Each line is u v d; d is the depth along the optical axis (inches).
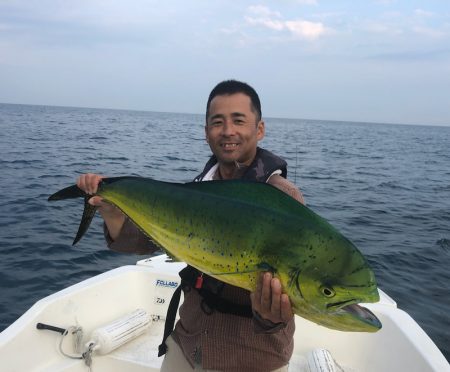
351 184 729.0
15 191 472.7
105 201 83.4
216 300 80.7
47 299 135.6
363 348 136.3
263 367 81.0
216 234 68.4
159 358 135.6
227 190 70.6
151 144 1349.7
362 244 355.3
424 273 292.2
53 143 1119.6
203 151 1197.1
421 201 600.4
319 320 62.2
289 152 1347.2
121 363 133.3
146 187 77.5
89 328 143.3
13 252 289.6
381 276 283.1
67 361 130.1
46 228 344.8
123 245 92.2
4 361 115.2
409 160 1387.8
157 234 75.4
